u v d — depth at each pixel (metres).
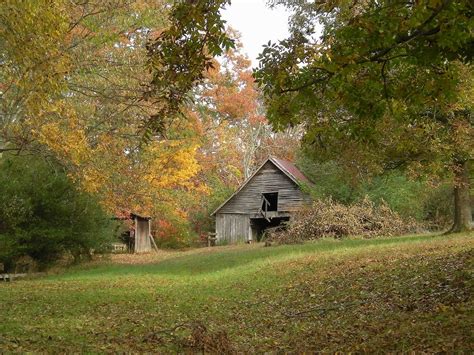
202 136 28.03
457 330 7.29
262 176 42.09
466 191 24.27
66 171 21.20
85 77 15.55
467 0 6.30
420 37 7.40
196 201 34.81
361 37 7.45
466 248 15.90
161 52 7.33
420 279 12.30
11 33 9.85
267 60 7.85
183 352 7.90
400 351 6.74
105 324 10.63
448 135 18.80
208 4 6.73
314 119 10.06
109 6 15.09
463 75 14.70
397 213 31.89
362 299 11.70
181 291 15.98
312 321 10.28
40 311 12.48
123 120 17.06
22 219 24.34
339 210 31.56
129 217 34.84
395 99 8.78
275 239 32.31
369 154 18.16
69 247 27.16
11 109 13.98
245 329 10.02
